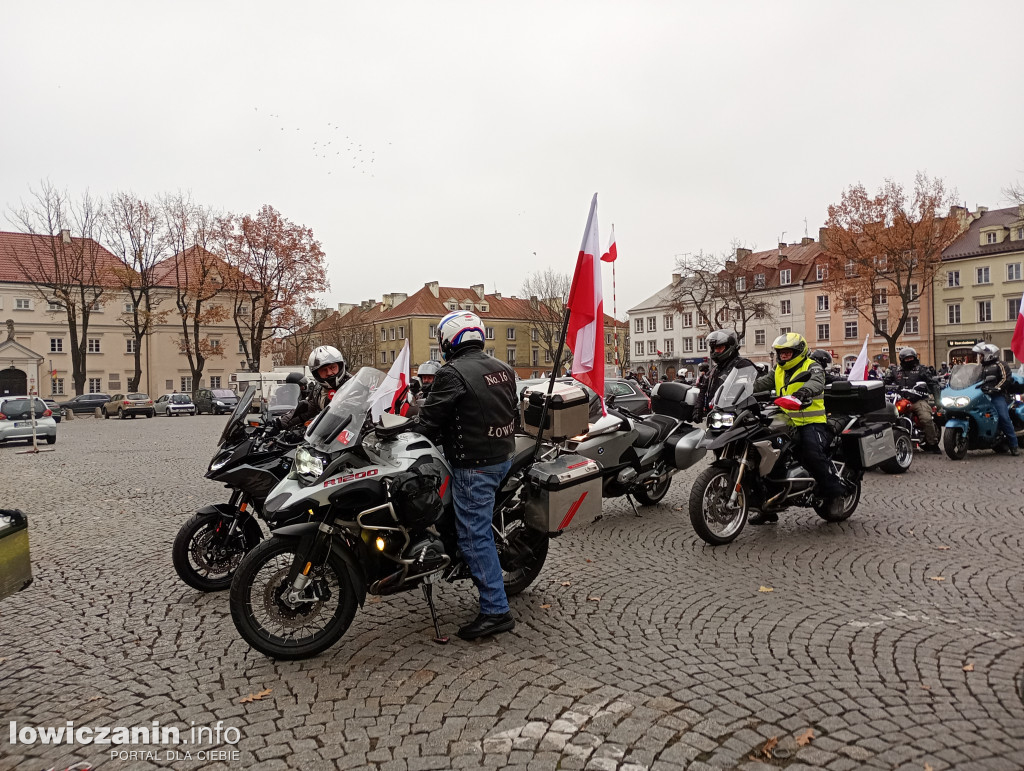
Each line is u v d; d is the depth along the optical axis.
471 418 4.24
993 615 4.44
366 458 4.17
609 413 7.62
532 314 82.12
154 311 62.88
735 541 6.58
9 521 3.71
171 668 4.01
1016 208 54.56
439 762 2.96
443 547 4.31
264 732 3.25
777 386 6.77
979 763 2.83
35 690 3.78
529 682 3.68
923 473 9.94
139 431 26.55
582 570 5.77
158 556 6.56
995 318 55.06
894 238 43.69
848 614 4.54
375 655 4.11
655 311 82.50
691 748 3.01
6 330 59.16
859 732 3.09
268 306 51.59
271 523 4.24
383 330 89.19
